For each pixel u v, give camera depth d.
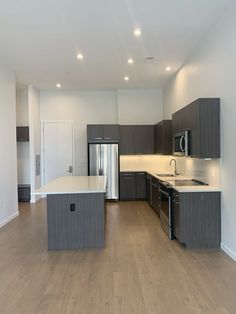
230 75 3.65
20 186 7.99
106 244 4.34
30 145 7.68
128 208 6.98
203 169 4.76
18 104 8.18
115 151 7.86
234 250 3.64
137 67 6.10
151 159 8.40
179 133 4.98
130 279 3.16
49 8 3.53
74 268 3.48
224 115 3.86
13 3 3.40
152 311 2.52
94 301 2.71
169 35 4.43
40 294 2.86
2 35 4.34
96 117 8.51
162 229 5.12
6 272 3.39
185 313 2.48
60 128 8.49
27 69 6.14
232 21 3.56
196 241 4.09
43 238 4.69
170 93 7.17
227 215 3.83
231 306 2.59
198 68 4.89
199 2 3.46
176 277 3.19
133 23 3.99
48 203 4.14
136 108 8.34
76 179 5.58
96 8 3.56
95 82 7.45
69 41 4.60
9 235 4.86
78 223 4.16
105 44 4.75
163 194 5.04
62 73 6.52
